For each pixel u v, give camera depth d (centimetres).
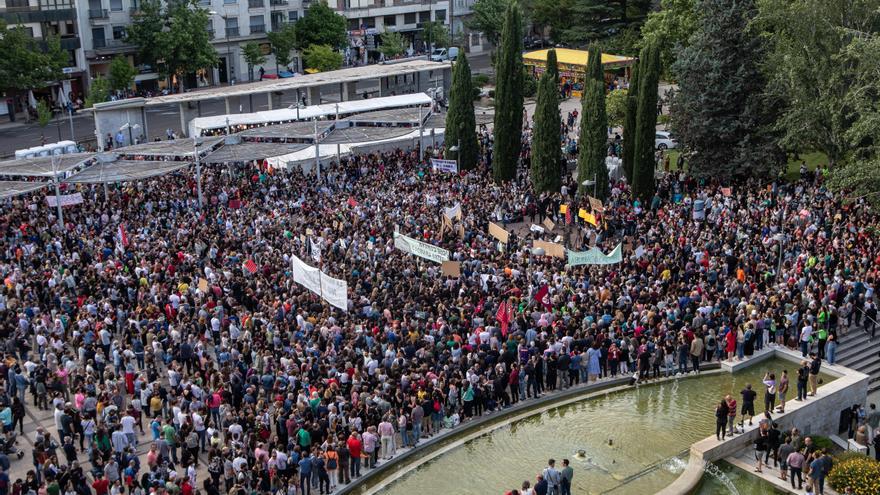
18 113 9325
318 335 3444
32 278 4047
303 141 6431
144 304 3828
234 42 11250
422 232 4681
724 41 5728
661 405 3503
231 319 3625
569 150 6956
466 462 3114
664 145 7244
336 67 10769
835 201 4944
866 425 3306
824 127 5325
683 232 4622
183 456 2911
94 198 5706
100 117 7419
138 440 3158
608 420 3391
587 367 3606
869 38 5091
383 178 5972
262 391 3241
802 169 5691
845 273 3969
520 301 3841
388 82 9344
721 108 5753
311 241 4281
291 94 9812
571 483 2959
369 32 12675
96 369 3362
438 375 3319
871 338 3894
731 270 4219
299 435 2875
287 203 5503
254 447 2856
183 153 5819
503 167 6225
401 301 3788
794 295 3906
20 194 5397
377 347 3331
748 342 3744
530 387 3550
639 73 5703
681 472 3056
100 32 9994
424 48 13350
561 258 4341
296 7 11869
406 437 3161
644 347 3588
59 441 3145
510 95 6100
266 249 4459
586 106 5528
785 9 5381
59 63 9056
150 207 5356
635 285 4003
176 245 4484
